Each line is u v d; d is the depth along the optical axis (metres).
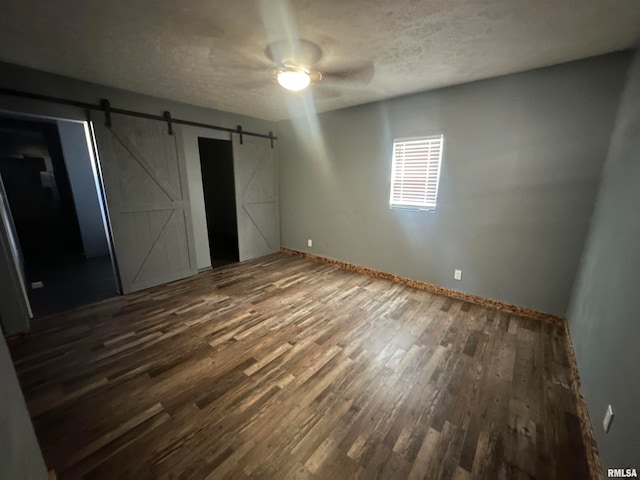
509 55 2.22
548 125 2.54
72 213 5.39
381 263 4.04
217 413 1.70
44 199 5.11
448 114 3.07
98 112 2.94
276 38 1.94
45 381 1.94
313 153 4.52
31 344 2.37
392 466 1.40
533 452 1.48
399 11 1.61
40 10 1.60
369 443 1.52
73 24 1.76
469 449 1.49
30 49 2.13
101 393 1.84
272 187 5.07
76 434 1.54
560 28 1.79
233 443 1.51
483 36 1.91
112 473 1.34
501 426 1.63
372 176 3.89
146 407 1.73
